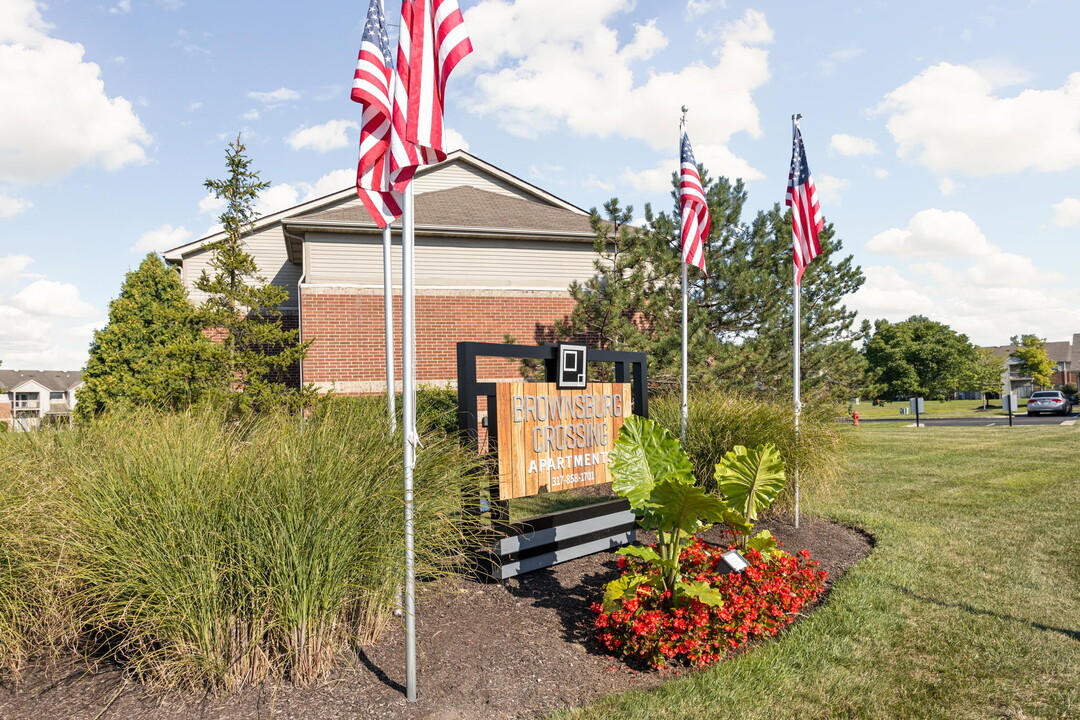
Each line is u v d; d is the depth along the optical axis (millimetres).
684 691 4184
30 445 5539
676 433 8695
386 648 4539
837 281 19938
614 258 17203
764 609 5180
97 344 19797
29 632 4219
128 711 3635
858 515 9164
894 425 27938
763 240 16406
